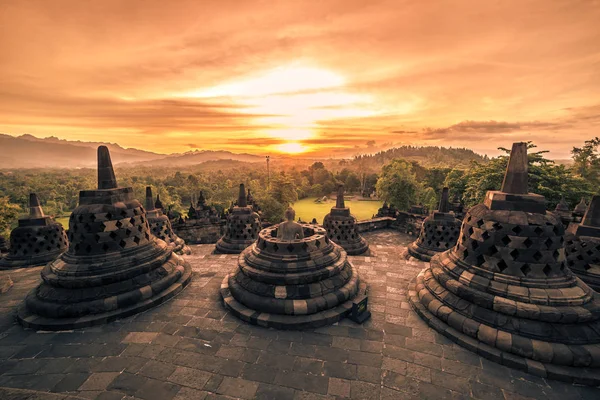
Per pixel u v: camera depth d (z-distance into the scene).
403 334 7.77
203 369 6.48
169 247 11.17
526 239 7.29
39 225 14.39
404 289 10.55
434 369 6.50
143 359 6.79
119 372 6.36
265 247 9.52
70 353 6.98
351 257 14.40
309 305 8.27
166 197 85.56
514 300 7.07
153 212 17.50
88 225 8.98
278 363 6.70
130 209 9.81
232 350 7.14
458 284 7.98
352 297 9.20
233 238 18.03
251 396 5.76
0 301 9.70
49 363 6.63
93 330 7.91
